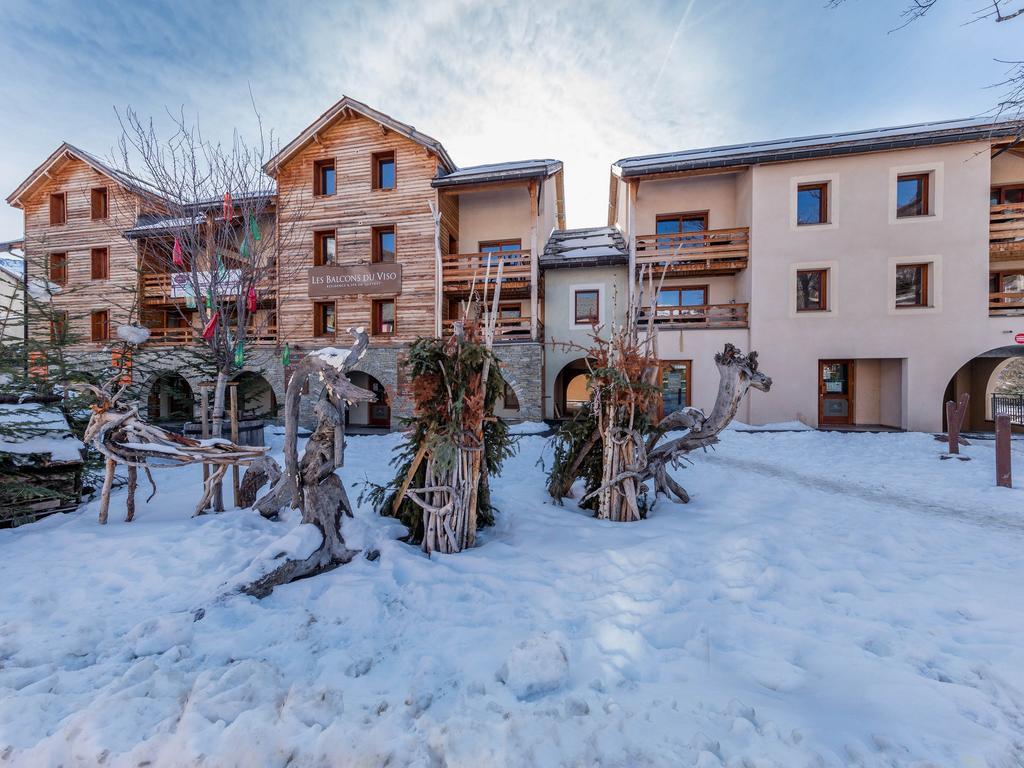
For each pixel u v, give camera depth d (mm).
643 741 1621
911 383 12711
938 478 6805
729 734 1676
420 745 1617
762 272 13531
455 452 3660
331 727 1688
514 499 5340
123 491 5762
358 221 15391
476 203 16469
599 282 15195
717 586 2973
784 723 1720
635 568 3205
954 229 12492
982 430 14047
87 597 2816
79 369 7203
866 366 14125
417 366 3785
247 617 2600
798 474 7211
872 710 1808
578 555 3422
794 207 13344
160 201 10203
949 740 1639
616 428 4523
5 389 5758
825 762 1521
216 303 9922
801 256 13344
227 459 4523
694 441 5203
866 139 12578
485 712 1782
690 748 1597
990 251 12906
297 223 15695
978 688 1965
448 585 2980
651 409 4773
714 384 13891
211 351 10367
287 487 4363
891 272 12844
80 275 16828
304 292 15633
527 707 1810
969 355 12398
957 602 2734
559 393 16938
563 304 15391
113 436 4223
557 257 15000
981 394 14602
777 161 13281
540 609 2697
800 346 13352
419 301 15031
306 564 3238
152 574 3109
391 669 2115
